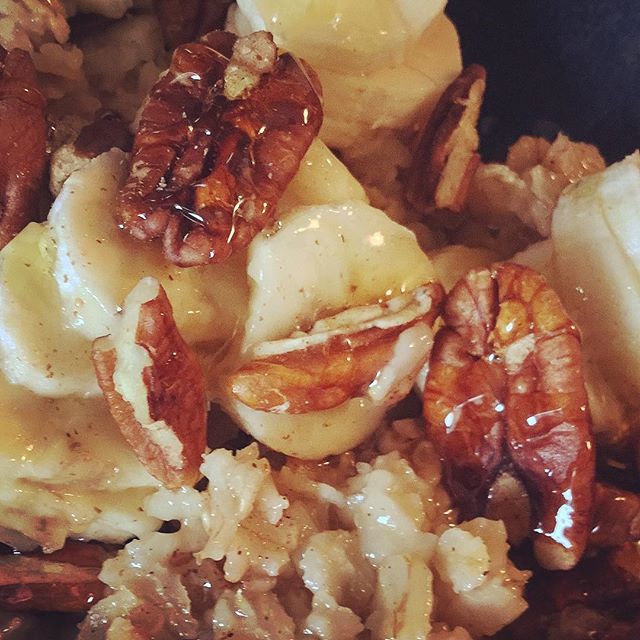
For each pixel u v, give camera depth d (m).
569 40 0.12
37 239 0.09
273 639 0.08
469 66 0.11
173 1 0.11
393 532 0.09
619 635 0.09
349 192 0.09
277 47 0.09
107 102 0.11
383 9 0.10
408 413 0.10
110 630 0.08
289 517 0.09
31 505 0.09
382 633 0.08
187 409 0.08
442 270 0.10
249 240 0.09
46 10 0.10
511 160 0.12
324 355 0.08
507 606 0.09
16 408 0.09
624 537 0.09
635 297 0.09
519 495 0.09
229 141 0.09
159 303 0.08
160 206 0.08
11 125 0.09
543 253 0.10
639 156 0.10
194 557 0.09
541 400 0.09
